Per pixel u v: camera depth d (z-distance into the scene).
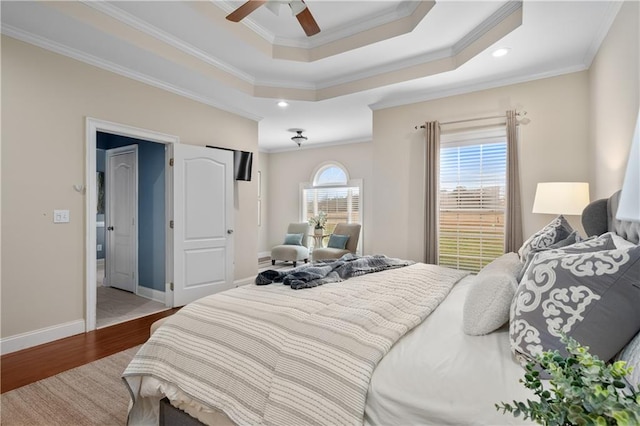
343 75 4.00
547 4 2.31
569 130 3.28
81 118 3.04
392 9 3.02
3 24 2.53
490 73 3.45
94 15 2.60
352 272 2.46
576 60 3.15
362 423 1.04
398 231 4.28
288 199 7.93
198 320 1.59
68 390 2.09
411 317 1.48
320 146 7.41
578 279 1.09
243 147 4.84
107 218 5.00
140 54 3.04
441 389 1.01
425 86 3.79
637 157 1.23
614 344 0.99
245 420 1.20
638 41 1.94
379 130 4.42
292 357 1.24
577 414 0.51
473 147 3.80
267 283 2.19
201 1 2.79
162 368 1.49
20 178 2.67
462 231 3.88
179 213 3.87
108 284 5.00
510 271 1.53
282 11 3.04
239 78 3.93
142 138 3.61
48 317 2.84
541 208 2.91
